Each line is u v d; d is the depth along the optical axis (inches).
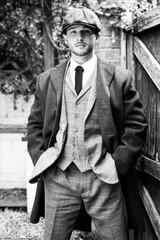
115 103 88.6
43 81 94.7
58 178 92.3
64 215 93.7
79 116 89.0
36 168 92.0
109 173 88.1
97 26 90.0
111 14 117.6
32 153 96.4
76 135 89.0
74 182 91.1
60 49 142.8
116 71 90.9
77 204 93.7
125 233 93.9
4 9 178.2
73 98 89.7
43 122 96.3
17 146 181.9
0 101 186.1
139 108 92.0
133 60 111.2
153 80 91.5
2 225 142.9
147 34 98.8
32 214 100.6
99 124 88.4
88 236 128.4
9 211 159.0
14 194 174.1
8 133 181.6
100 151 89.0
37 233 137.0
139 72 106.3
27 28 178.2
